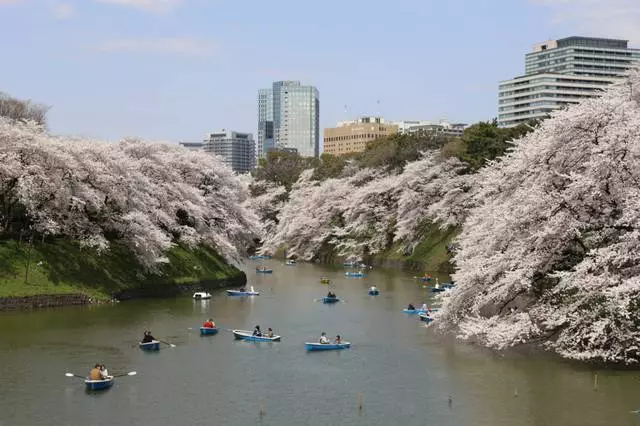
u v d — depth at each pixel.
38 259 65.38
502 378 40.50
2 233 68.00
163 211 77.81
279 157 174.50
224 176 95.88
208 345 50.06
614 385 38.47
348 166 142.38
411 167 112.00
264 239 144.38
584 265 39.94
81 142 73.06
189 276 78.88
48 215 66.19
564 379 39.84
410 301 73.56
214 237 84.50
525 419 33.88
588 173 41.91
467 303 49.22
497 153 96.56
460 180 99.31
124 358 45.66
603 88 57.72
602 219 42.88
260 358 46.44
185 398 37.62
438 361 45.03
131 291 69.19
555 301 44.34
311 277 99.75
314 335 54.12
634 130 41.56
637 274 40.06
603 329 39.97
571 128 44.56
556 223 42.50
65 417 34.44
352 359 46.06
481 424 33.41
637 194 40.31
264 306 69.19
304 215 135.00
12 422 33.66
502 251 47.28
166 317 60.31
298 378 41.56
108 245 69.25
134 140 85.19
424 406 36.22
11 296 59.84
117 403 36.62
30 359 44.69
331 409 35.97
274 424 33.84
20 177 63.06
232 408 36.09
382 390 39.06
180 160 90.31
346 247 125.31
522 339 43.62
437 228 109.06
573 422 33.31
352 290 83.50
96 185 69.50
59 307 61.97
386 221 118.56
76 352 46.72
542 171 46.09
